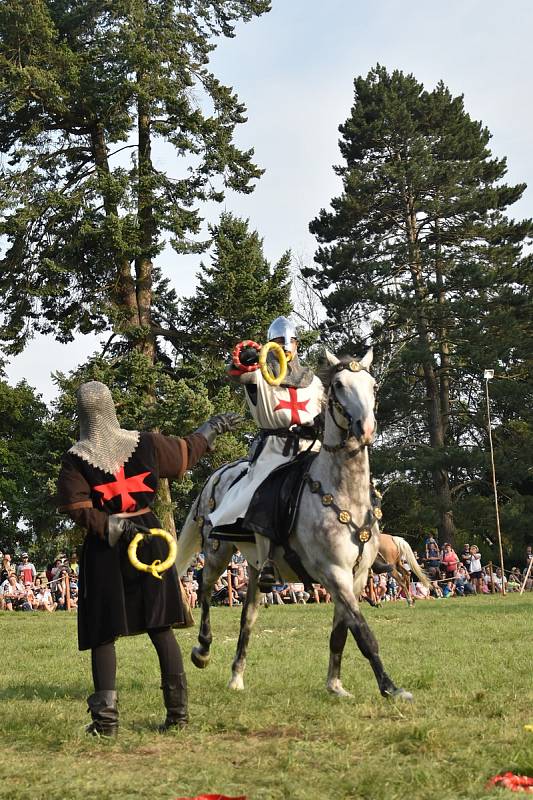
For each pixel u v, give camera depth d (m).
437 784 4.93
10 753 5.98
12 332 39.06
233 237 40.66
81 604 6.50
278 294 40.81
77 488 6.43
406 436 55.00
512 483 53.56
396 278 52.47
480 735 6.07
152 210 38.94
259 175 39.84
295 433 8.59
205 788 5.01
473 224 51.91
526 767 5.22
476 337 48.94
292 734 6.37
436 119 54.50
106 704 6.41
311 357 40.34
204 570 9.40
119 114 38.12
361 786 4.91
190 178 39.56
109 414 6.65
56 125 40.25
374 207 52.84
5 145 40.03
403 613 20.45
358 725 6.39
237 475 9.16
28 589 26.61
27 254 39.12
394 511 55.66
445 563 34.06
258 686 8.71
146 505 6.61
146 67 38.16
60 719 6.96
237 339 39.81
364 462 7.68
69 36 40.09
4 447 46.06
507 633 14.36
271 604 26.34
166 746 6.11
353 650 12.22
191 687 8.69
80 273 38.97
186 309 40.53
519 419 55.53
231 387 39.09
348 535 7.56
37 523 38.41
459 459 49.41
